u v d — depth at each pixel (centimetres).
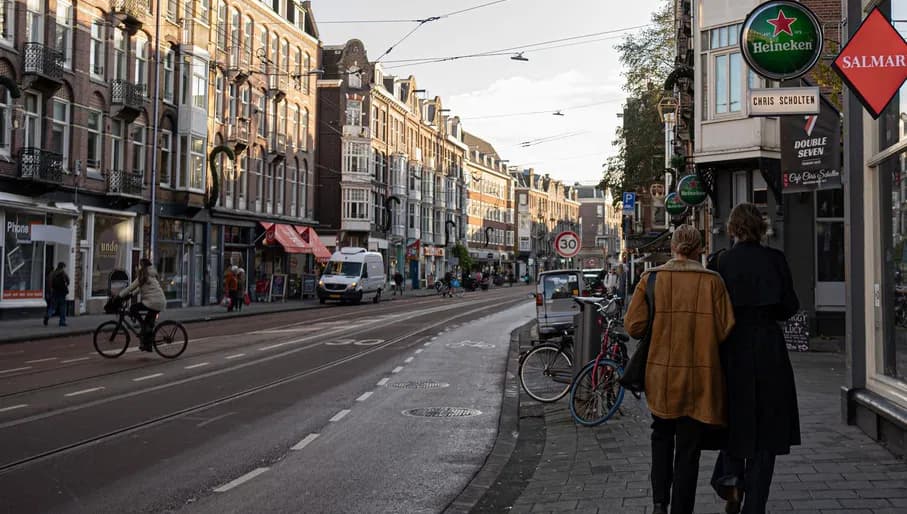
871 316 796
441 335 2278
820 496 560
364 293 4444
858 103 831
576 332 965
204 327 2539
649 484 628
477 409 1054
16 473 673
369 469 725
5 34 2627
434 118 8231
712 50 1889
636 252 4681
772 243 1841
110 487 639
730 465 519
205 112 3762
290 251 4459
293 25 4984
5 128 2600
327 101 6009
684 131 2788
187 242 3750
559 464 729
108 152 3136
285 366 1477
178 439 827
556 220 13088
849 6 852
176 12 3600
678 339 491
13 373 1309
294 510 591
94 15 3045
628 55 3862
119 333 1554
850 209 828
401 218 6969
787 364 489
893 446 695
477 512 598
